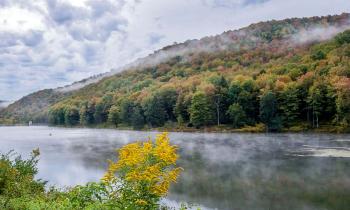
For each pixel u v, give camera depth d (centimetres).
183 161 3997
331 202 2214
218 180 2906
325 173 3048
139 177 775
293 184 2695
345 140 5775
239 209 2086
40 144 6844
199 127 9938
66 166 3809
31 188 1195
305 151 4519
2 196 1041
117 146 6078
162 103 11394
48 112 19962
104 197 963
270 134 7700
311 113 8831
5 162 1205
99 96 18550
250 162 3806
